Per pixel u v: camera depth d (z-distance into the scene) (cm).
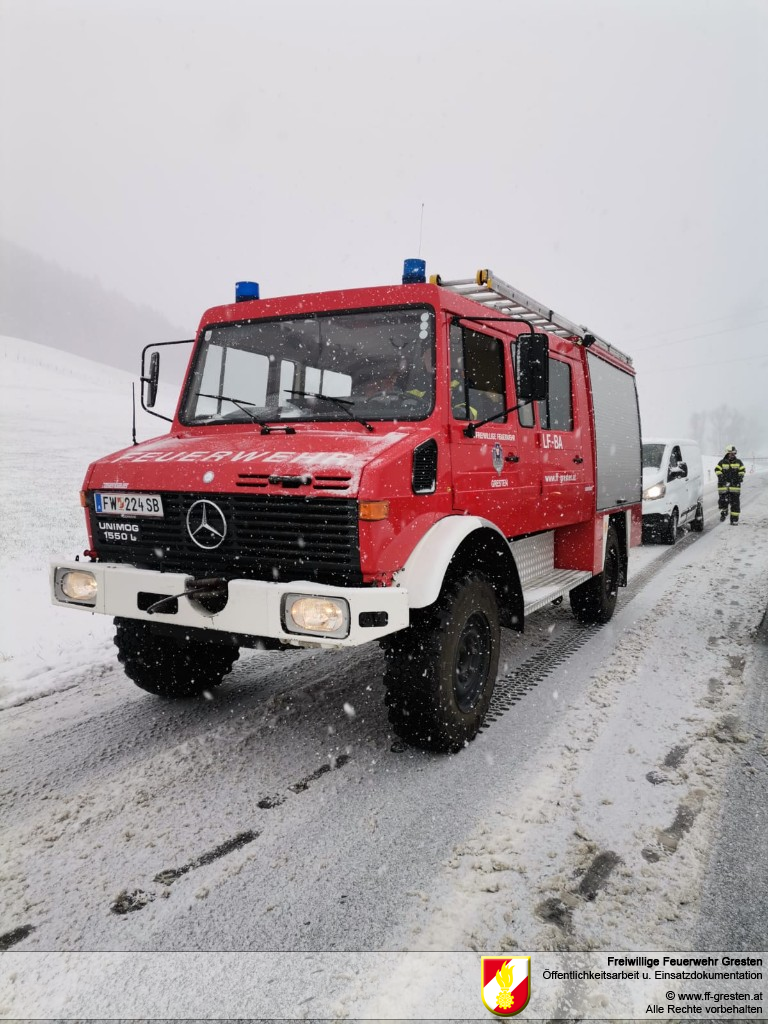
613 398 739
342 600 319
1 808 337
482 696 417
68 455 3042
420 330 409
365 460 344
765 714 445
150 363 483
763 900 265
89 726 435
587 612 680
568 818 322
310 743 407
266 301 457
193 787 356
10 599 791
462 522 388
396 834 311
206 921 256
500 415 439
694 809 329
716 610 745
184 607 361
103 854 298
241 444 400
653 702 470
